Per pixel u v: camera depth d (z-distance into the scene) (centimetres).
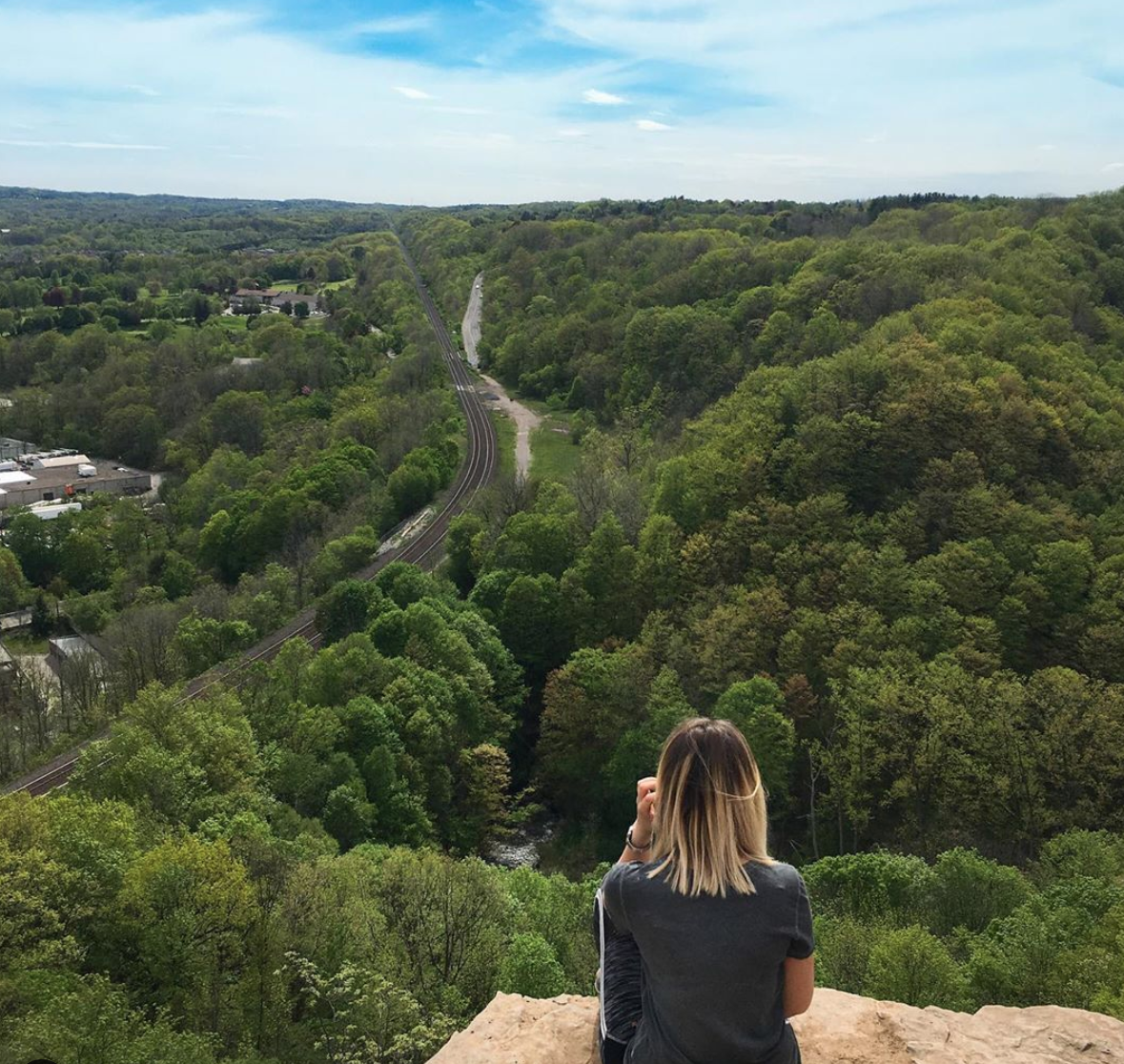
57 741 6444
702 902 485
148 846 3628
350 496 11175
